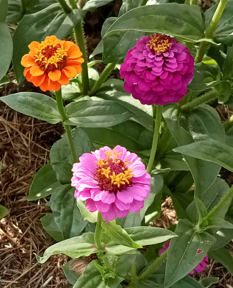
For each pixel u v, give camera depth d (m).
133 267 0.40
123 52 0.42
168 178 0.52
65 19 0.42
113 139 0.48
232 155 0.32
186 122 0.41
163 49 0.32
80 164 0.27
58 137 0.62
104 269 0.34
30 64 0.30
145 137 0.47
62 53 0.30
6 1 0.38
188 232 0.37
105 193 0.26
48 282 0.48
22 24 0.40
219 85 0.40
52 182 0.47
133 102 0.50
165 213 0.56
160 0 0.44
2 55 0.37
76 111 0.36
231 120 0.49
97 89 0.52
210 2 0.66
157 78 0.32
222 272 0.50
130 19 0.34
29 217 0.53
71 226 0.37
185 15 0.35
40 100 0.35
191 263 0.35
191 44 0.40
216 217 0.36
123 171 0.27
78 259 0.42
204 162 0.38
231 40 0.37
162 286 0.41
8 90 0.63
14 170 0.58
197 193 0.38
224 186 0.40
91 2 0.44
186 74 0.33
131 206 0.26
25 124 0.61
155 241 0.32
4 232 0.52
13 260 0.49
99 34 0.75
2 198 0.55
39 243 0.51
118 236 0.30
